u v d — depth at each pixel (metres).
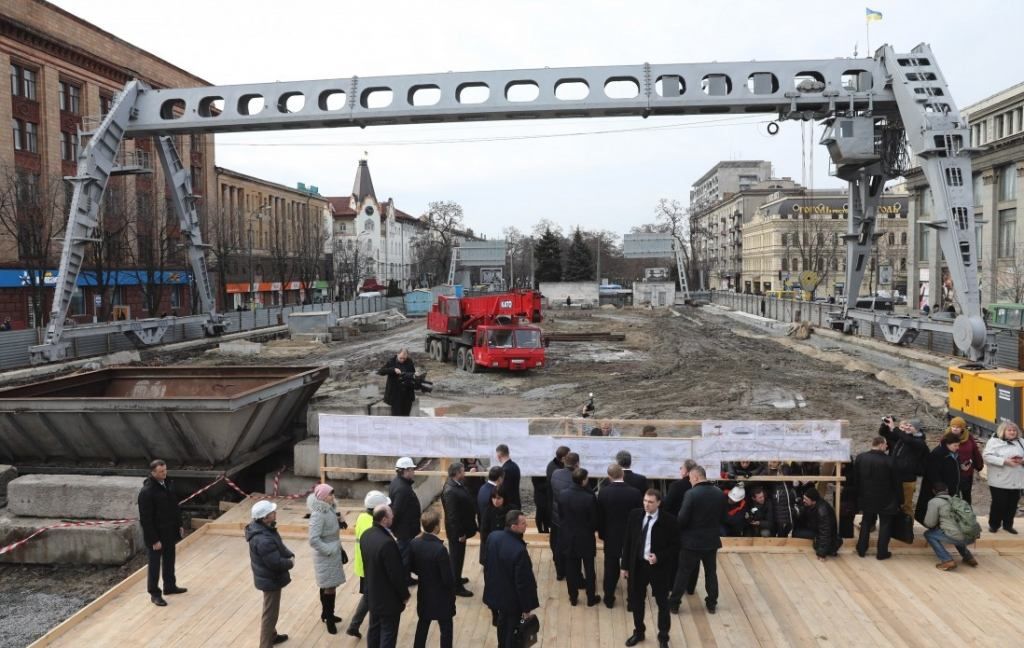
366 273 104.81
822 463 10.95
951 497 9.54
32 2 42.91
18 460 12.88
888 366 29.09
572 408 22.41
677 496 8.77
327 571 7.99
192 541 10.91
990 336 23.23
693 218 132.38
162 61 57.19
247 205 74.38
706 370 30.62
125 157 39.03
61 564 10.49
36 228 36.56
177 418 11.92
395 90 27.69
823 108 27.28
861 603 8.66
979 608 8.50
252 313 48.75
